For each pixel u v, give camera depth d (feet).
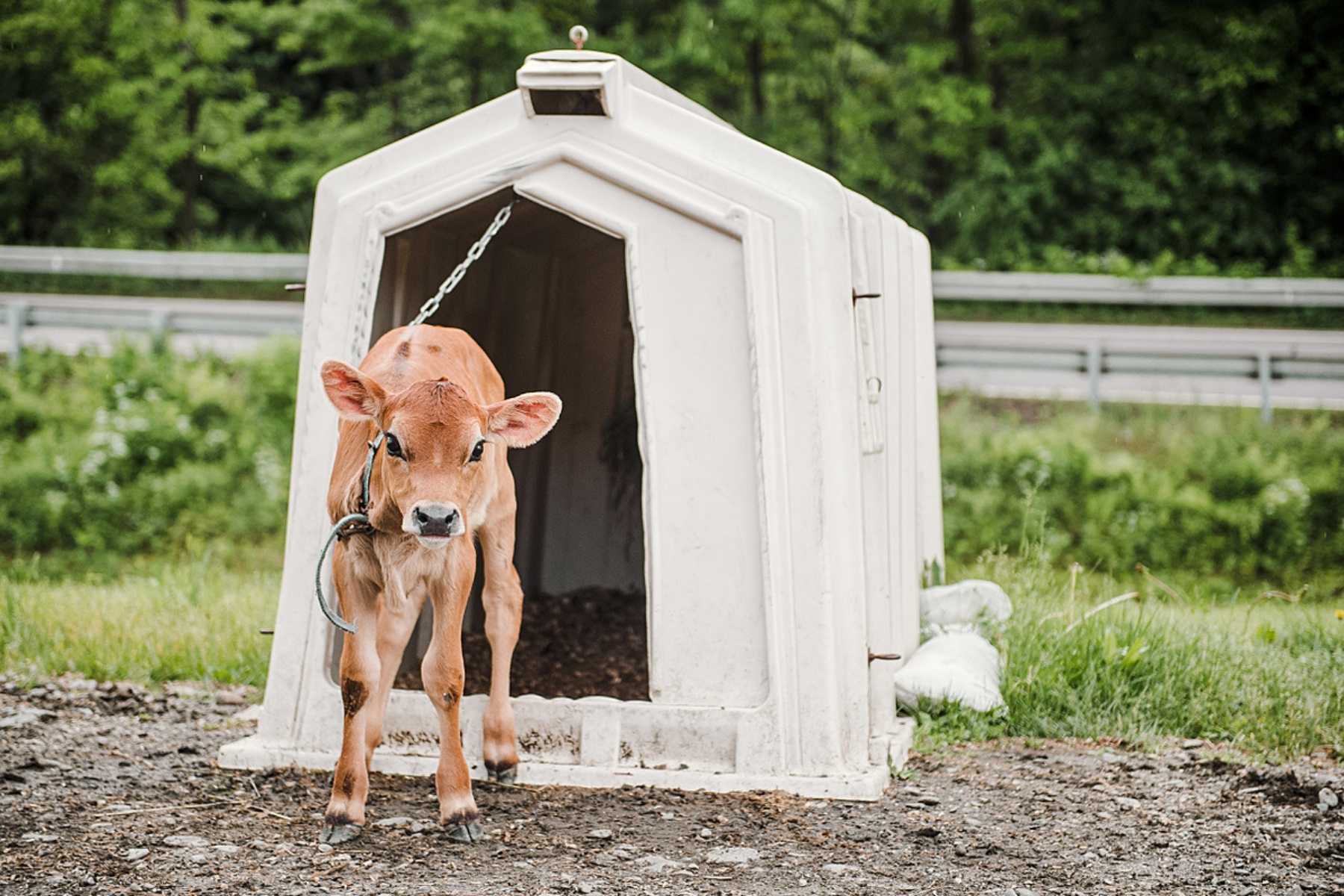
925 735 20.70
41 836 15.57
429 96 82.28
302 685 18.72
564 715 18.12
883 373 21.54
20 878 14.26
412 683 21.44
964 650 22.76
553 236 25.57
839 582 17.88
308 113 95.40
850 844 15.75
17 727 20.34
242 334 58.08
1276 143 80.12
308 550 18.74
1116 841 16.16
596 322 28.02
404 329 17.83
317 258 19.33
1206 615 28.66
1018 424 50.67
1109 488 45.34
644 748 17.99
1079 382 54.80
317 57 92.07
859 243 19.79
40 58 80.07
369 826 16.14
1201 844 16.10
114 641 25.22
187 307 63.26
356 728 15.90
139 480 47.88
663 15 84.58
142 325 57.26
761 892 14.29
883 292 21.86
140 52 80.79
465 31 76.95
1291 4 77.92
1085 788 18.35
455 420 14.62
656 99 18.83
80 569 44.04
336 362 15.01
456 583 15.80
